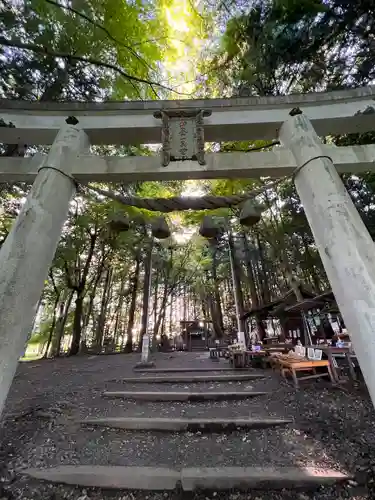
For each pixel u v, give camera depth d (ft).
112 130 10.87
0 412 6.51
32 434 12.02
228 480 8.56
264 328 44.16
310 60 19.95
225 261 68.18
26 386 20.17
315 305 26.12
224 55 21.31
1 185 28.86
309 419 12.87
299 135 9.98
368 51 17.88
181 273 76.18
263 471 8.87
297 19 17.33
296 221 36.76
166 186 32.89
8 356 6.84
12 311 7.16
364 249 7.72
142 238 49.11
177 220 52.54
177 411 14.76
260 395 16.93
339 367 21.98
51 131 10.81
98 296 76.28
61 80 17.07
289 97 10.90
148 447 11.14
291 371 19.34
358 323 7.04
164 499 8.30
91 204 42.42
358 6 15.94
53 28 14.99
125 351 52.70
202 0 18.20
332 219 8.23
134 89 17.49
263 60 20.31
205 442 11.48
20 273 7.59
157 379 21.15
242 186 27.84
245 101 10.89
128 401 16.62
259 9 18.04
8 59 15.25
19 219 8.41
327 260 8.16
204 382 20.75
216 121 10.77
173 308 102.73
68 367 29.43
